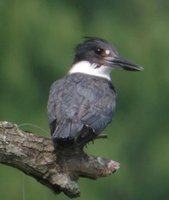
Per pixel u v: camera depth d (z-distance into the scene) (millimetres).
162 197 20250
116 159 18750
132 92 20516
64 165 9461
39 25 19469
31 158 9359
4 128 9336
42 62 19391
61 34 19531
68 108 9719
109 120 10000
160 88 20672
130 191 19141
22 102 19203
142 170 20359
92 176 9586
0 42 19391
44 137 9430
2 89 19250
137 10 22141
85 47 10750
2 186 15523
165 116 20672
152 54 20703
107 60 10719
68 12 20344
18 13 19500
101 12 21578
